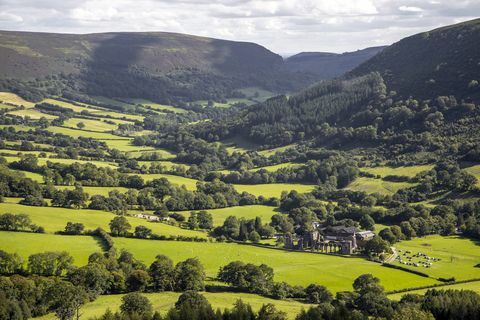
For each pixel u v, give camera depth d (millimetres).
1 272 176125
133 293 158000
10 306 142625
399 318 137375
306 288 176875
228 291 178125
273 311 143250
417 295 160125
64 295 150750
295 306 163750
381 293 165625
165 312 151625
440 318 145250
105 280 169500
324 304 154000
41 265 178750
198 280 176750
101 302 161375
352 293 169375
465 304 144500
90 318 140125
